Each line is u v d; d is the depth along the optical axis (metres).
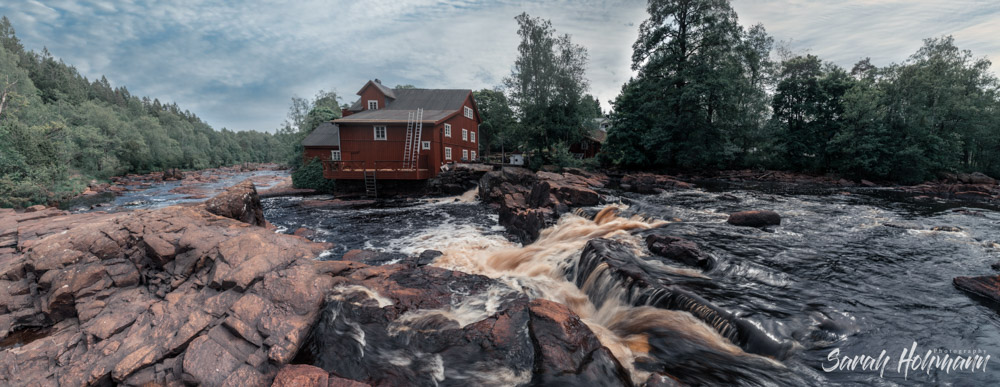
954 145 30.09
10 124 23.03
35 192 21.80
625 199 17.28
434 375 5.05
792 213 14.49
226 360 5.27
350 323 6.26
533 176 23.88
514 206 17.36
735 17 31.39
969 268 7.88
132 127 67.50
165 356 5.42
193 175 58.97
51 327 7.04
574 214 15.51
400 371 5.18
